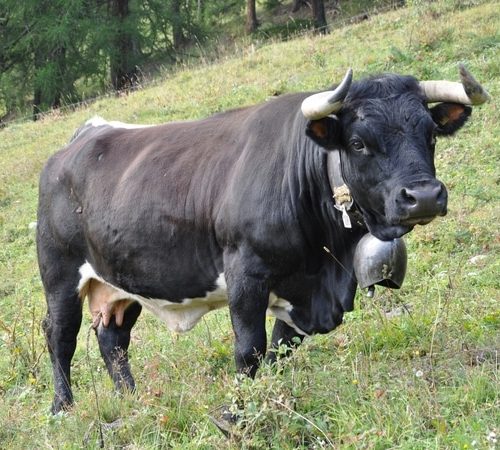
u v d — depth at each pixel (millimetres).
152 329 7270
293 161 5586
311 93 5742
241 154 5773
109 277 6309
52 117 19406
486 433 5082
